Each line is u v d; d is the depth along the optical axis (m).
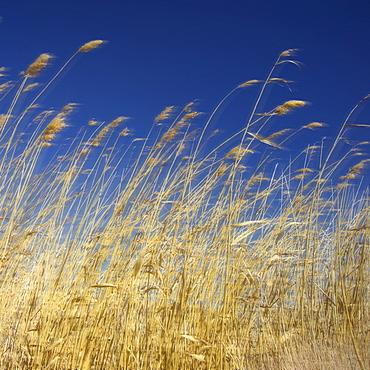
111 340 2.50
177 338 2.45
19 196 2.96
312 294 2.95
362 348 2.55
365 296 2.86
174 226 2.69
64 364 2.43
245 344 2.72
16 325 2.61
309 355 2.61
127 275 2.60
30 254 2.94
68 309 2.50
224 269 2.70
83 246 2.72
